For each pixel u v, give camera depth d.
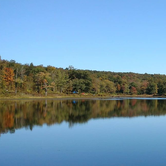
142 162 13.25
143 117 32.25
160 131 22.14
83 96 106.19
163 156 14.34
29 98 80.50
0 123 26.06
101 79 141.88
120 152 15.20
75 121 28.05
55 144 17.25
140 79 178.25
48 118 30.27
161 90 139.00
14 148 16.25
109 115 34.25
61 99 82.75
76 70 123.69
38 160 13.72
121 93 142.00
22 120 28.33
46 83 96.56
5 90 80.44
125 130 22.58
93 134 20.69
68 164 13.01
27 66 127.56
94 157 14.17
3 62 111.06
